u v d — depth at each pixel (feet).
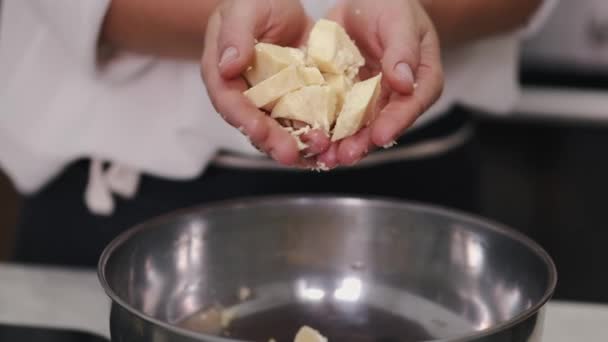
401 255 2.79
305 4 3.16
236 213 2.78
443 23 3.13
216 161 3.34
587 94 4.71
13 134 3.32
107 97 3.29
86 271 3.16
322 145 2.49
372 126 2.49
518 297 2.59
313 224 2.82
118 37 3.13
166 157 3.29
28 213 3.52
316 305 2.78
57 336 2.75
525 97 4.71
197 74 3.21
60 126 3.30
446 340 2.12
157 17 3.03
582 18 4.65
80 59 3.14
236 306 2.76
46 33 3.26
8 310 2.91
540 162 4.81
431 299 2.74
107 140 3.28
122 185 3.35
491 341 2.16
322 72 2.58
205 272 2.75
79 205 3.44
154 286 2.66
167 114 3.28
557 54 4.74
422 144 3.44
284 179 3.35
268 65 2.54
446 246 2.74
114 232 3.43
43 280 3.09
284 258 2.82
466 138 3.65
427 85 2.57
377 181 3.41
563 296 4.93
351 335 2.69
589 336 2.83
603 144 4.73
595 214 4.83
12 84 3.31
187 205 3.38
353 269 2.82
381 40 2.62
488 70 3.52
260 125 2.45
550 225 4.89
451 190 3.58
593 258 4.87
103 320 2.88
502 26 3.33
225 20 2.60
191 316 2.70
